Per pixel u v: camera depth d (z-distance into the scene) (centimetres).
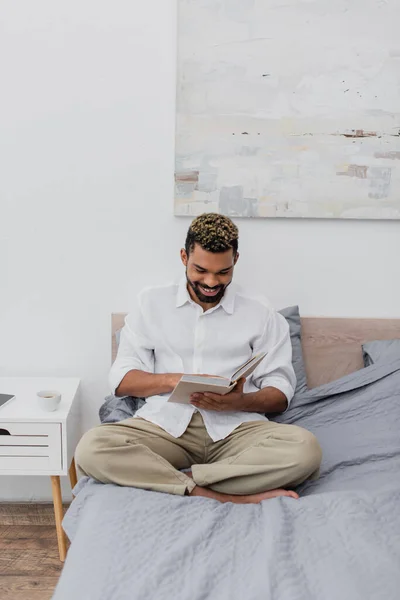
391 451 155
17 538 181
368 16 188
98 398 206
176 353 171
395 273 202
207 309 171
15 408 174
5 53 189
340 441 163
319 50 189
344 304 203
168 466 146
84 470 144
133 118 193
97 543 113
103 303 202
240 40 188
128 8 188
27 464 171
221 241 156
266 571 101
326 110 192
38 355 204
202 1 185
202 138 192
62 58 190
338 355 200
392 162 194
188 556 108
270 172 194
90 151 194
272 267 201
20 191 195
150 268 200
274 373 172
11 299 201
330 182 195
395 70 190
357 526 116
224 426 162
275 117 192
